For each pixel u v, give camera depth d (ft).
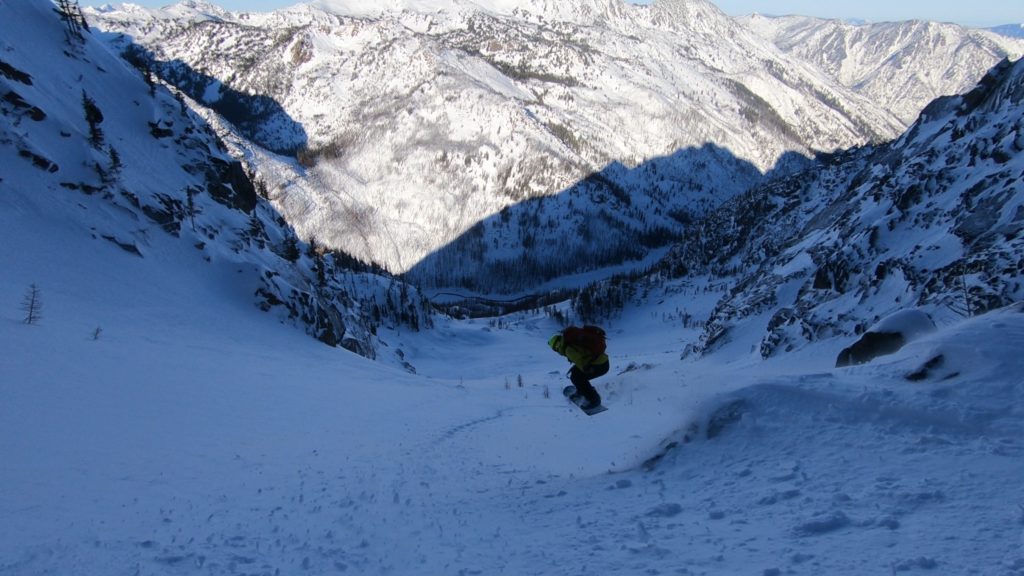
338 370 106.63
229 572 22.71
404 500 32.91
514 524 26.27
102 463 38.63
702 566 19.02
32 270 87.15
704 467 27.96
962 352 29.78
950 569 16.38
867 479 23.06
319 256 197.26
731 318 145.18
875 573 16.87
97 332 74.33
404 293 345.51
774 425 28.86
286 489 35.88
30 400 47.98
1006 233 69.05
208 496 34.04
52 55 131.13
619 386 105.19
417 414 73.77
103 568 23.08
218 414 57.57
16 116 108.17
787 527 20.77
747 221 456.86
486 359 315.99
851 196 173.37
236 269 127.95
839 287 101.09
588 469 36.55
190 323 101.50
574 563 20.72
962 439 24.49
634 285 490.49
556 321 458.91
